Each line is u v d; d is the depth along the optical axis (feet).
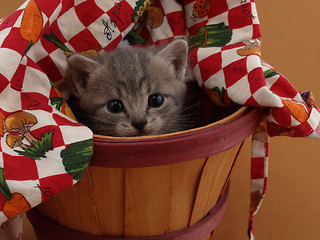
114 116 0.91
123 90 0.90
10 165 0.69
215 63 0.92
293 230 1.18
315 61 1.49
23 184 0.68
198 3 1.01
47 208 0.89
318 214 1.22
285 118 0.83
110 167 0.74
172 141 0.72
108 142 0.72
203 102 1.05
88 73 0.92
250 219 0.99
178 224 0.89
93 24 0.92
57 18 0.88
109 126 0.91
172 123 0.96
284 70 1.47
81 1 0.90
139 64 0.93
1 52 0.72
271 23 1.52
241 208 1.26
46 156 0.71
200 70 0.95
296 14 1.52
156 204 0.82
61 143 0.73
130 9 0.95
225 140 0.77
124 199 0.81
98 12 0.92
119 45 1.04
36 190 0.69
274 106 0.82
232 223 1.22
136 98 0.90
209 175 0.84
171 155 0.74
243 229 1.20
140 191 0.79
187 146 0.74
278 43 1.51
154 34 1.06
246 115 0.82
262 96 0.82
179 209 0.86
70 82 0.92
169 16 1.05
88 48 0.93
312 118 0.86
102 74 0.91
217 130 0.76
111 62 0.93
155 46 1.02
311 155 1.39
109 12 0.93
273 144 1.42
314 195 1.27
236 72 0.88
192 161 0.78
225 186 0.99
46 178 0.70
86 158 0.72
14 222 0.77
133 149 0.72
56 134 0.74
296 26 1.51
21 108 0.75
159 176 0.78
